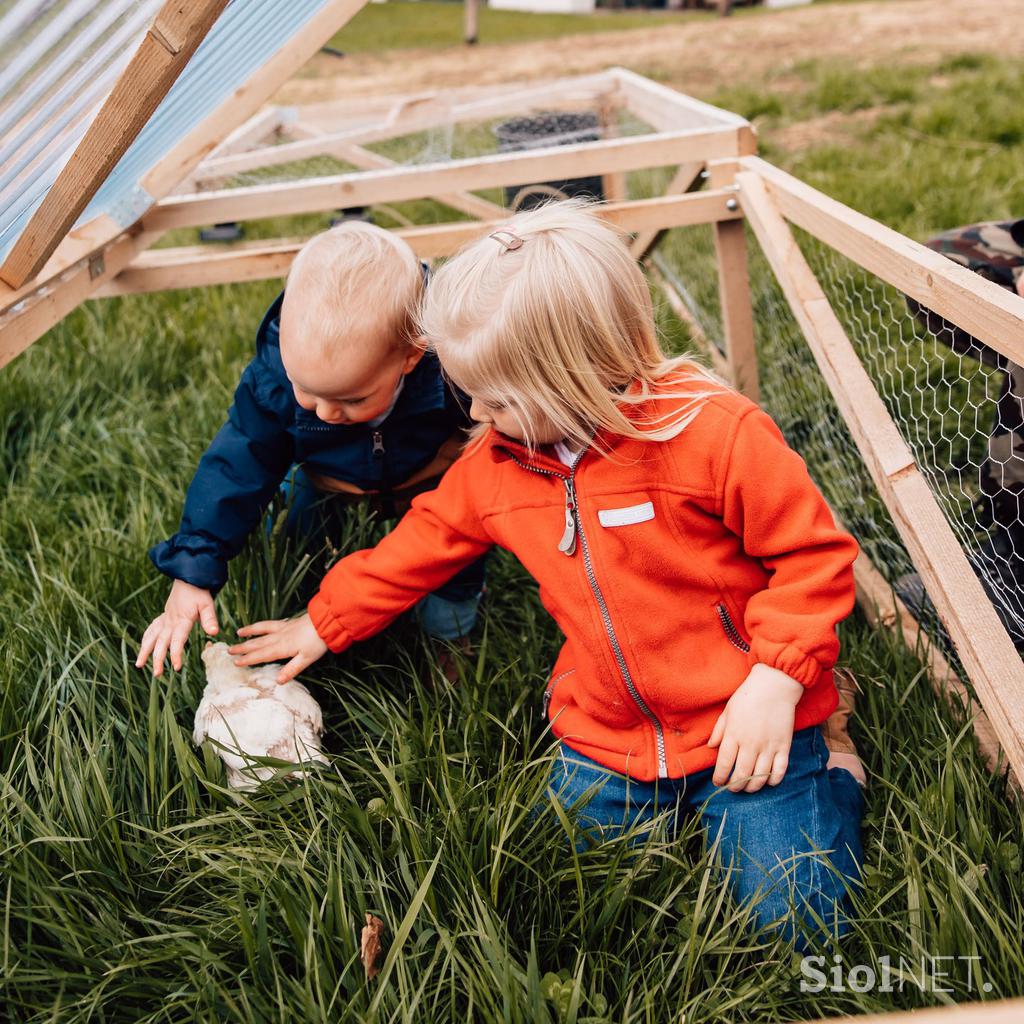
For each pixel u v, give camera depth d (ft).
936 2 36.17
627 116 11.55
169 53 3.96
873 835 4.95
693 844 5.06
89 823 4.75
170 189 6.68
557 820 4.86
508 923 4.50
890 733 5.35
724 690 4.91
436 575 5.47
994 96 18.61
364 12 55.62
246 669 5.45
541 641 6.25
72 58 4.12
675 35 37.01
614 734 5.18
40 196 5.17
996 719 4.50
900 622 5.92
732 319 8.04
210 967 4.29
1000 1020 2.74
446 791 4.65
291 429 5.74
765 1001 4.23
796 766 4.86
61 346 10.52
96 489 8.27
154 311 11.68
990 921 4.05
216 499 5.63
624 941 4.52
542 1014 3.93
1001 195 13.01
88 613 6.12
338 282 4.94
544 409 4.53
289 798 4.83
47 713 5.47
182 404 9.38
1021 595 5.92
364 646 6.07
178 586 5.59
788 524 4.72
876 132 17.76
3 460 8.79
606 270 4.46
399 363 5.21
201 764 5.32
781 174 6.88
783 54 28.55
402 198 7.34
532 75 29.94
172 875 4.82
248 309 11.68
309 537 6.48
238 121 6.63
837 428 7.70
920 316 6.40
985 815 4.72
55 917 4.47
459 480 5.33
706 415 4.70
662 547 4.84
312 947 4.09
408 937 4.45
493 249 4.49
